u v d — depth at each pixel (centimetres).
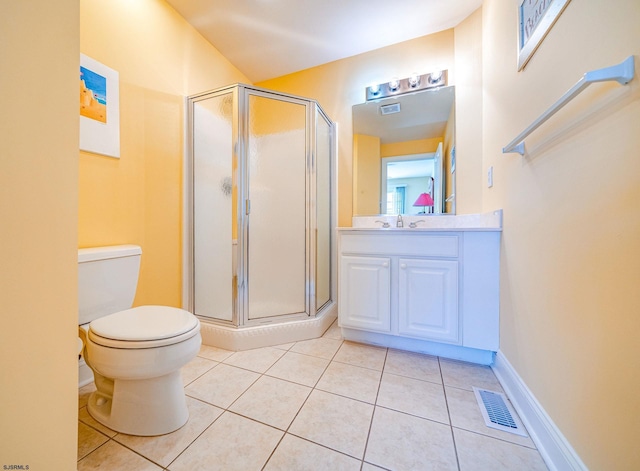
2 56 48
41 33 55
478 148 184
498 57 148
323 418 108
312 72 246
